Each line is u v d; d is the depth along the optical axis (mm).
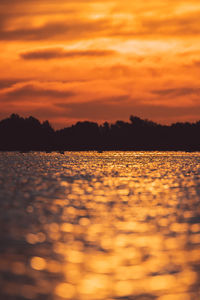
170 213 45250
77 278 24312
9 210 45500
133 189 70562
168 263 26922
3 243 30797
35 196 59094
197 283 23812
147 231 35812
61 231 35406
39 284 23219
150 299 21891
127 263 26922
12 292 22062
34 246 30281
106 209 47969
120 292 22719
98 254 28766
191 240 32594
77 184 78312
